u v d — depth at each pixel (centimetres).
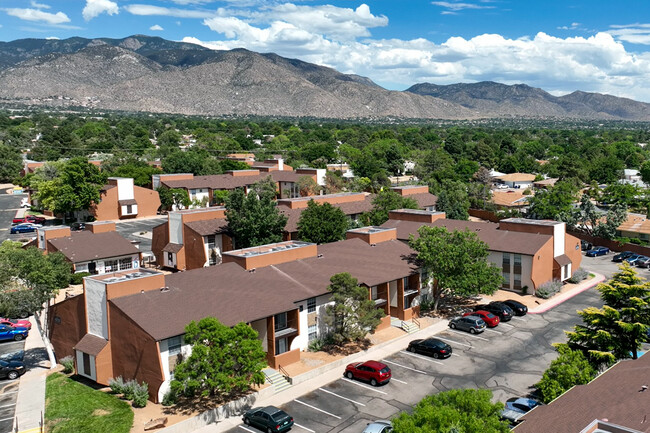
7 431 3162
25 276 4156
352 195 8825
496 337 4709
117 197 10262
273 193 9469
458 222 6850
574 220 8731
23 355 4347
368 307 4372
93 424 3186
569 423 2245
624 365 2911
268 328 3981
